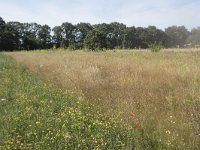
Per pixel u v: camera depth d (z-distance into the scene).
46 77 13.89
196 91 8.43
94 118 7.02
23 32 102.44
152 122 6.49
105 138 5.82
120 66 13.55
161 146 5.39
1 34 86.50
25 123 6.84
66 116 7.06
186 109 7.05
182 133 5.81
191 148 5.27
